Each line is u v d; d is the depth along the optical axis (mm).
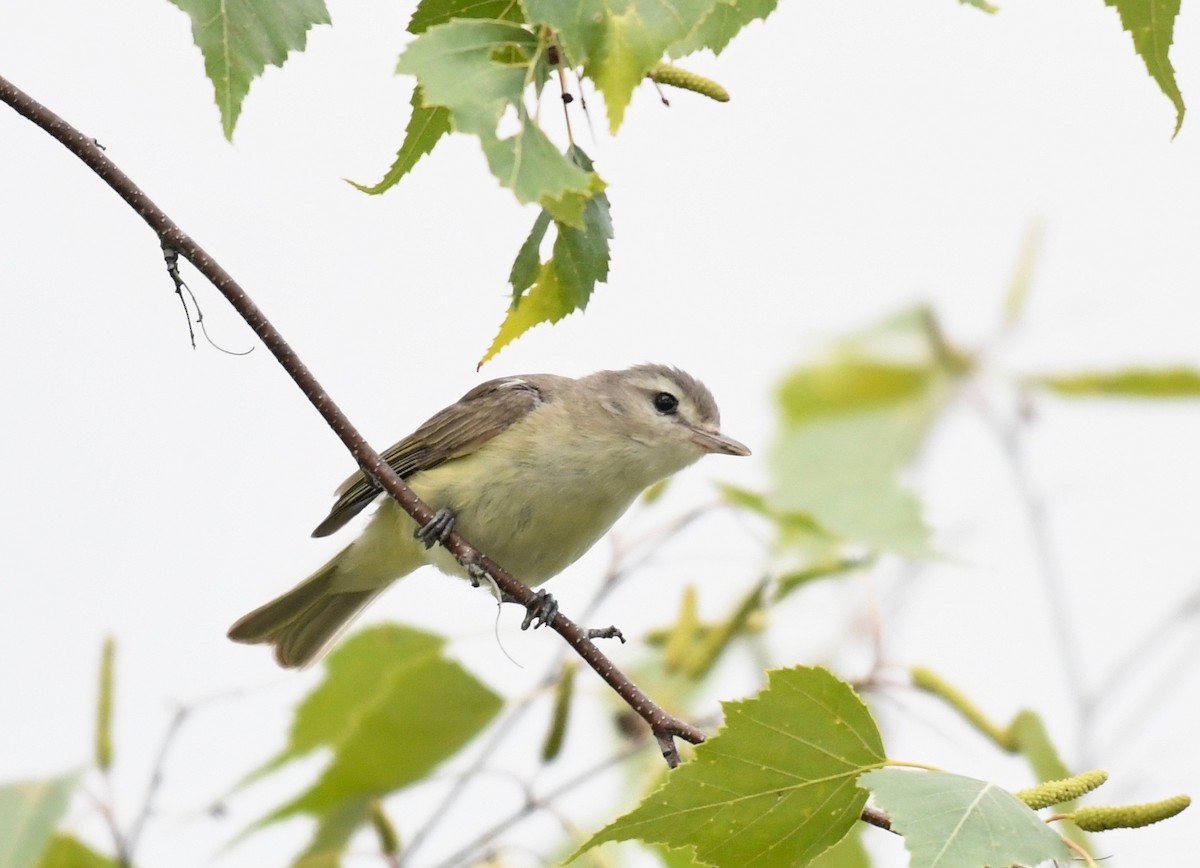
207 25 6977
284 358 8672
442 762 11891
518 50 6371
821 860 11031
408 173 7672
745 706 7211
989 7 8422
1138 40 7531
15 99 8117
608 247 7852
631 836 7344
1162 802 7465
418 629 12305
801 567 12516
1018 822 6664
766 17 7941
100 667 11562
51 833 11047
